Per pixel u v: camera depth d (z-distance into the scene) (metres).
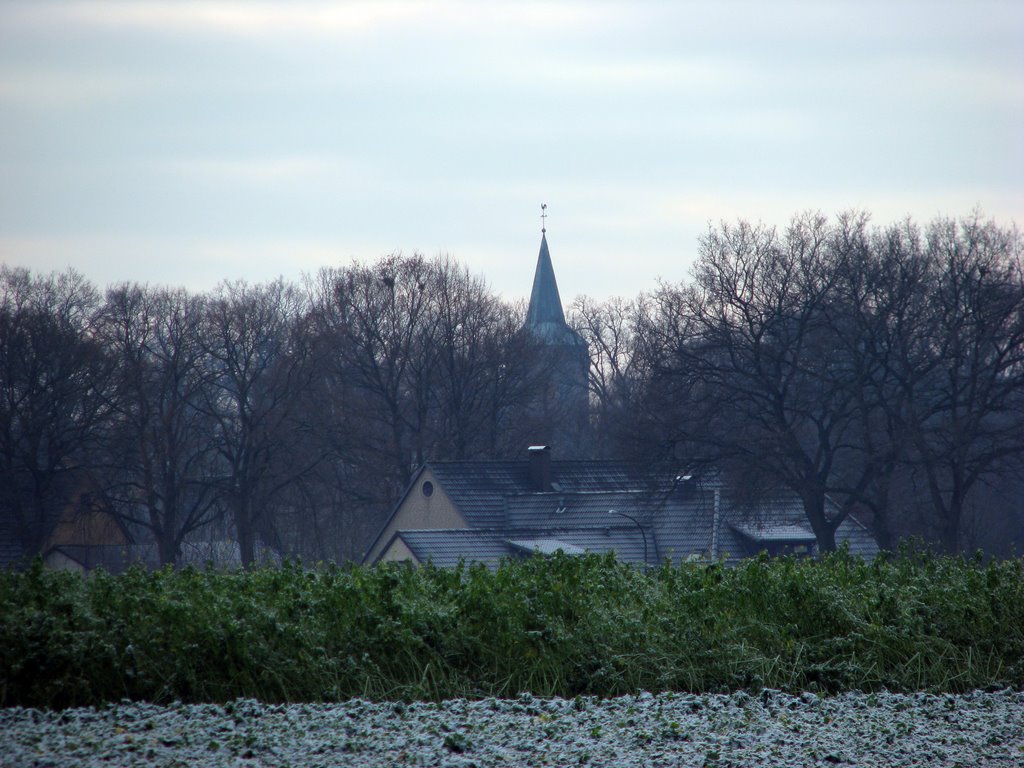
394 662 37.44
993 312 148.25
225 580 40.69
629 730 31.64
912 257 154.75
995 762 29.47
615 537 163.12
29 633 34.41
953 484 158.62
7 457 172.75
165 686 34.75
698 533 163.12
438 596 40.75
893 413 151.75
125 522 195.62
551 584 41.12
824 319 156.25
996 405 150.88
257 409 195.50
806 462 155.62
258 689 35.72
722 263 161.75
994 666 42.34
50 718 32.34
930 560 49.47
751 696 37.59
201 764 27.08
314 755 28.25
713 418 159.75
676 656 39.25
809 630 42.00
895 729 32.78
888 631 41.31
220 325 196.75
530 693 36.75
